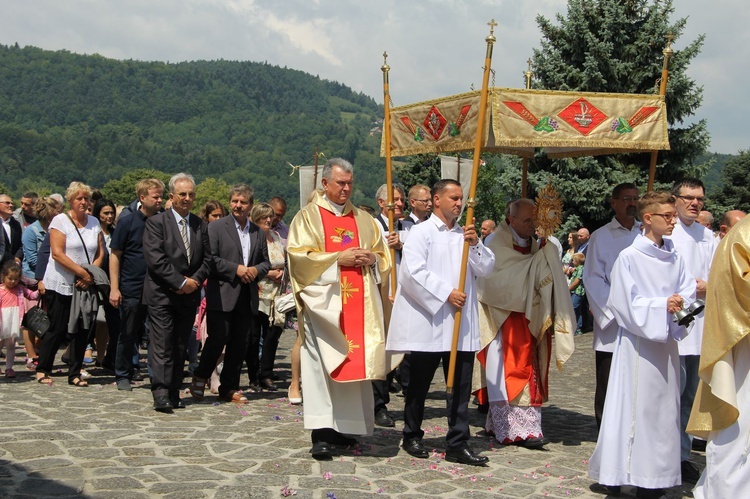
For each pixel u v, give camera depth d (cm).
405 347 629
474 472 596
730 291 460
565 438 730
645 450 547
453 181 651
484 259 643
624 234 696
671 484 551
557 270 711
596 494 560
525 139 666
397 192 862
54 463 561
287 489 517
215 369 891
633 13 2247
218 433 677
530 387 694
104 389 887
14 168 17425
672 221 564
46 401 796
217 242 820
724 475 465
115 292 880
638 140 706
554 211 723
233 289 824
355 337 631
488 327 701
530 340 705
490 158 2259
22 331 1038
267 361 928
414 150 745
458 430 620
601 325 692
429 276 625
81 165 19000
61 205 1106
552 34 2264
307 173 1070
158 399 768
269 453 615
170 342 779
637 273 563
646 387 552
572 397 972
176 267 779
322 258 627
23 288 968
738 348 468
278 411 794
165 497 498
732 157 4172
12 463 557
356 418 628
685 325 532
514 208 729
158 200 886
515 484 570
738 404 466
